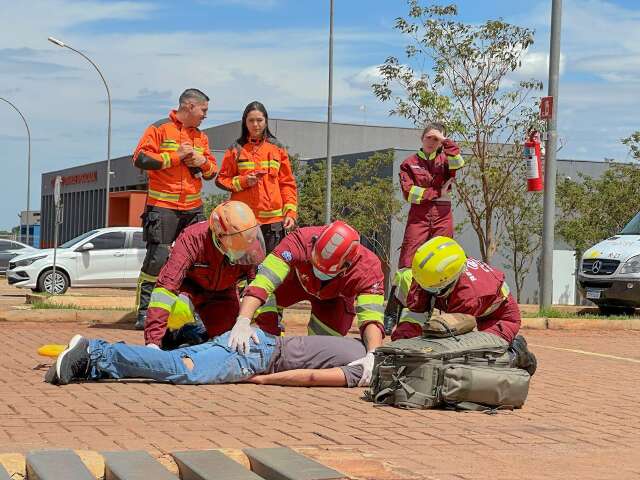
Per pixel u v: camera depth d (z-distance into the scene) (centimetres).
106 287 2144
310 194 3250
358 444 541
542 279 1384
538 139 1321
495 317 719
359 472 482
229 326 768
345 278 728
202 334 766
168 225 988
